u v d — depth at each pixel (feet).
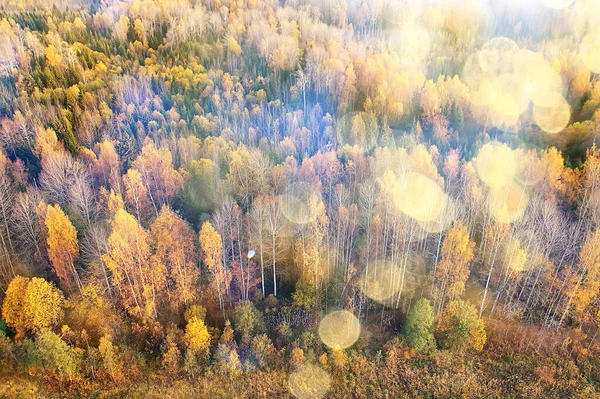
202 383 128.47
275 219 151.53
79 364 125.90
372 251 164.04
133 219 136.87
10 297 125.70
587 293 138.10
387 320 151.33
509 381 133.69
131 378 128.36
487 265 163.32
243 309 138.51
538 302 155.43
